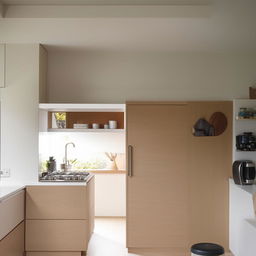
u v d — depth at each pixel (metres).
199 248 3.65
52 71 5.15
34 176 4.71
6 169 4.71
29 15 3.63
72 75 5.14
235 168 4.64
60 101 5.15
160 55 5.10
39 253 4.56
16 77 4.72
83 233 4.54
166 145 4.87
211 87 5.06
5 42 4.64
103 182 6.60
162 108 4.88
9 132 4.72
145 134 4.88
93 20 3.74
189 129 4.88
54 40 4.54
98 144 6.68
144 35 4.29
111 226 6.07
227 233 4.85
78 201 4.55
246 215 4.23
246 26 3.93
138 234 4.86
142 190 4.86
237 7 3.41
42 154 5.05
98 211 6.61
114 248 5.00
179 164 4.88
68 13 3.61
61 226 4.55
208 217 4.86
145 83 5.09
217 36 4.30
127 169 4.87
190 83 5.07
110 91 5.12
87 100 5.13
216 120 4.87
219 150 4.87
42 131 4.96
